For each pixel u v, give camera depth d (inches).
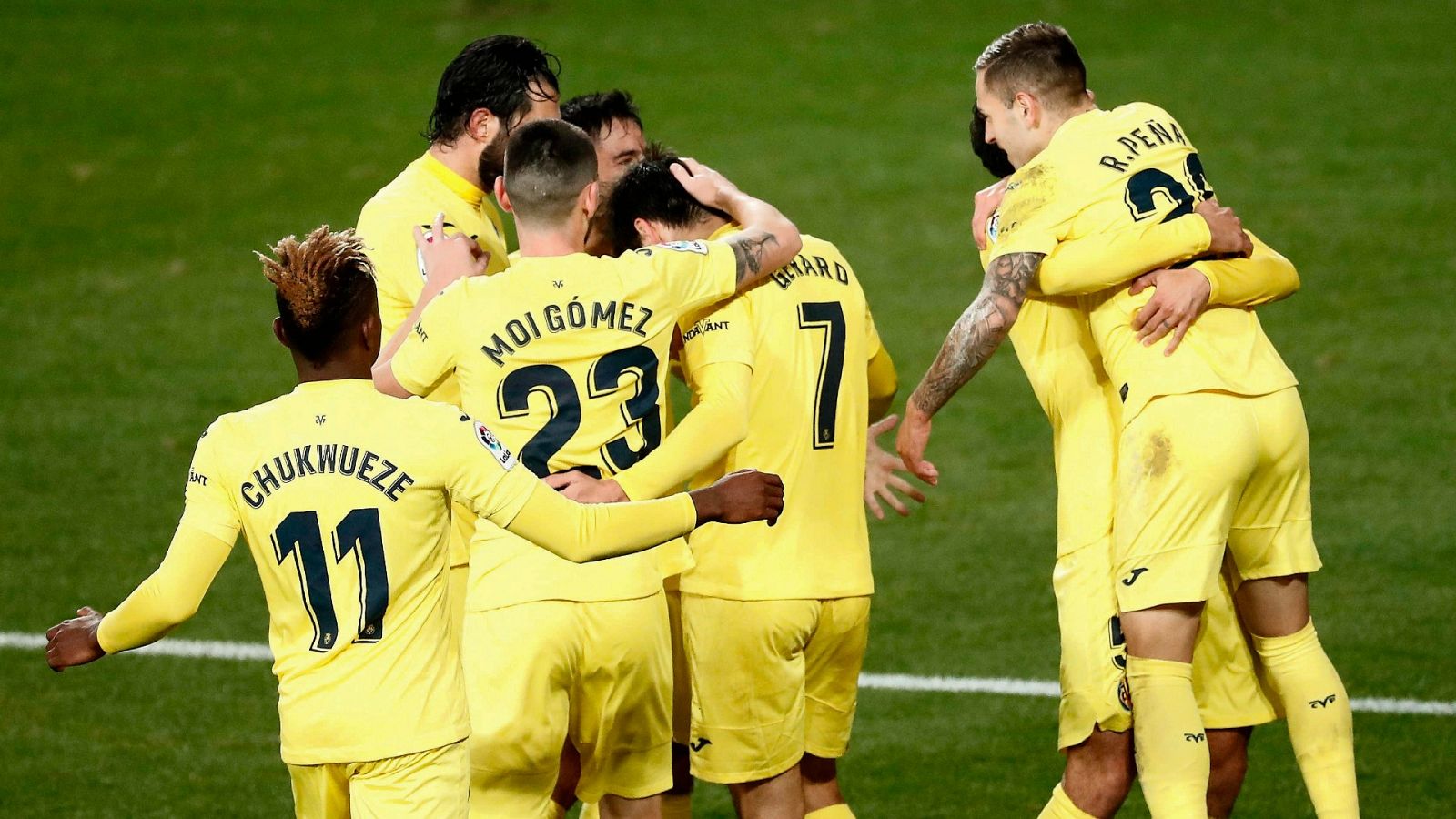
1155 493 564.7
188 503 482.6
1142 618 569.6
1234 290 575.5
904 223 1674.5
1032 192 580.1
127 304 1512.1
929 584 1000.2
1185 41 2271.2
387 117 2043.6
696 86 2128.4
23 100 2130.9
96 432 1242.0
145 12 2559.1
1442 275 1488.7
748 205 621.3
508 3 2524.6
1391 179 1731.1
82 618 501.4
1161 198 570.6
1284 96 2016.5
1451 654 876.0
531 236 570.3
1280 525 590.6
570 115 717.3
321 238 485.4
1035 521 1087.0
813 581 616.1
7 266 1606.8
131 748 802.2
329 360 487.2
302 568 475.2
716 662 617.9
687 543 622.8
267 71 2250.2
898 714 836.0
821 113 2018.9
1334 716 589.3
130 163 1902.1
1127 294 582.6
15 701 855.7
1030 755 784.3
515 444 556.4
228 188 1819.6
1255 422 569.0
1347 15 2377.0
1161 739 560.4
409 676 479.2
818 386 621.9
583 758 602.9
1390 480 1117.1
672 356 636.7
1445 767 751.1
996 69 608.1
